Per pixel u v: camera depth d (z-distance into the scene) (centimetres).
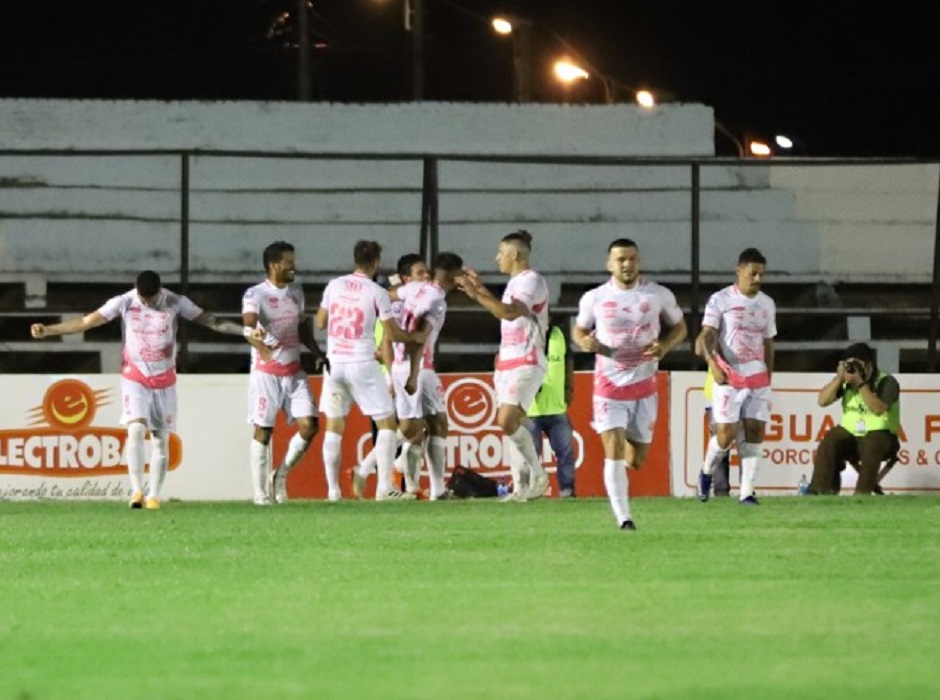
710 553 2900
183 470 4878
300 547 3019
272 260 4219
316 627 2138
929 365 5388
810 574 2627
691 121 6738
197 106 6631
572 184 6638
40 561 2828
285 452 4897
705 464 4225
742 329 4097
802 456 4981
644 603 2322
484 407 4947
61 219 6366
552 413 4741
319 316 4362
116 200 6488
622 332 3288
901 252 6625
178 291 6288
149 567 2739
